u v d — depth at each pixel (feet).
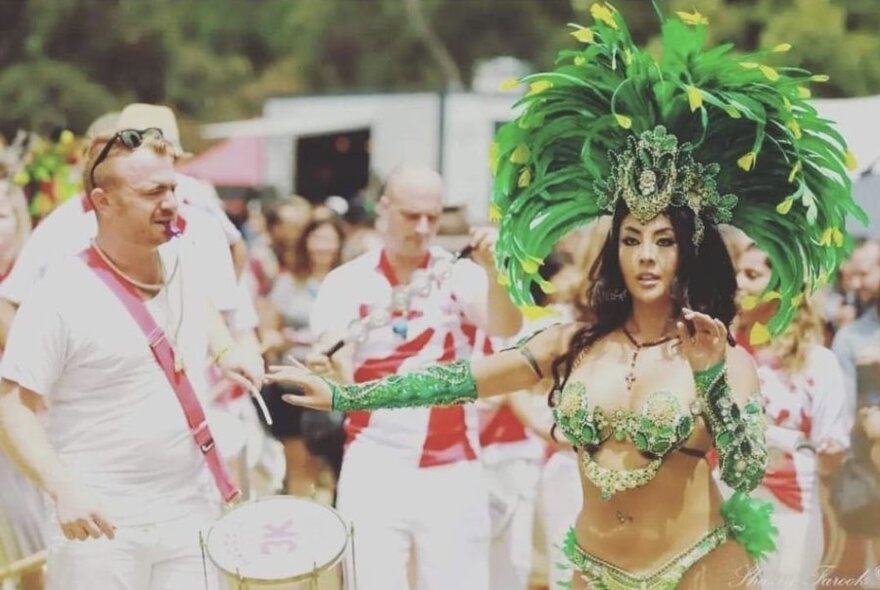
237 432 30.35
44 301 22.86
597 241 30.83
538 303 25.71
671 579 21.43
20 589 28.96
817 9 90.27
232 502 23.86
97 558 23.09
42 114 107.55
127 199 22.82
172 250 23.86
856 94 89.51
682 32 21.98
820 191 22.27
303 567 21.39
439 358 28.50
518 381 22.57
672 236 21.61
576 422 21.74
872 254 35.42
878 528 30.78
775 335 23.17
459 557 28.45
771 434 29.19
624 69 22.16
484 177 74.84
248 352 25.08
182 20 127.65
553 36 124.98
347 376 28.43
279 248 53.01
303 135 80.43
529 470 31.73
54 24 112.27
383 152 77.56
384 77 131.85
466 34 129.18
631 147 21.84
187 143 93.35
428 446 28.27
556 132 22.82
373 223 64.95
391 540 28.30
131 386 23.15
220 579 22.26
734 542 21.76
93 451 23.16
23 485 28.78
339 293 28.68
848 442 30.89
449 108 75.66
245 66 127.85
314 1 132.26
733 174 22.30
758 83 21.84
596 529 21.91
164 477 23.36
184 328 23.80
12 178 35.83
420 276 28.50
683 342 21.09
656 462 21.36
